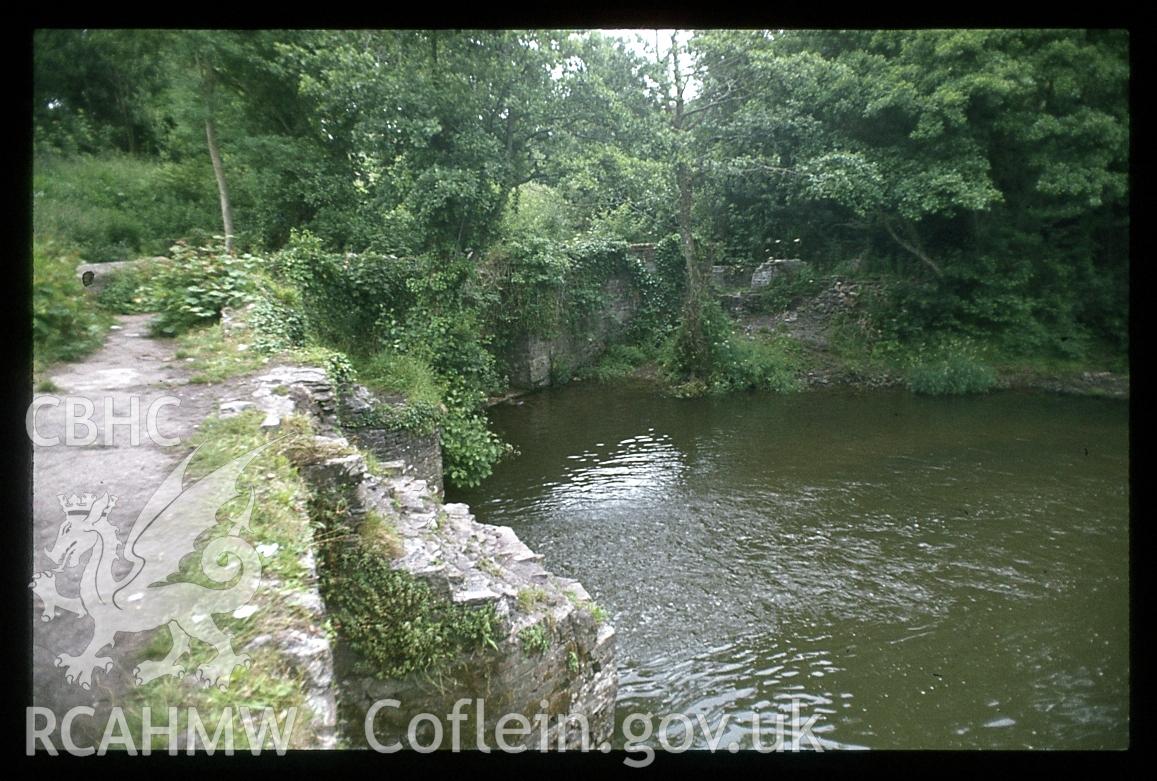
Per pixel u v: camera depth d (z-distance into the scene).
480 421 12.13
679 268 21.09
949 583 7.88
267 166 12.08
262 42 10.97
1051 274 18.16
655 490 11.01
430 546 4.65
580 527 9.58
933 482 11.25
